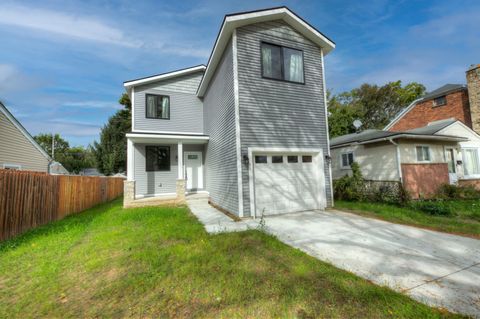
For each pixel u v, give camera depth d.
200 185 11.40
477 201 8.55
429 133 10.55
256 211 6.68
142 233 4.93
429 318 2.06
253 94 6.80
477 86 12.84
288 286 2.64
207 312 2.24
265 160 6.98
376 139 10.20
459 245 4.04
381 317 2.10
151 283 2.79
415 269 3.09
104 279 2.96
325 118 7.91
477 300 2.35
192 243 4.19
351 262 3.35
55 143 41.84
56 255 3.88
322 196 7.56
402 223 5.68
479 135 12.34
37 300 2.54
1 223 4.91
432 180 9.84
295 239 4.48
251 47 6.92
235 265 3.23
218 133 8.42
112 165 22.27
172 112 11.29
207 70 8.97
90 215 7.74
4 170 5.07
